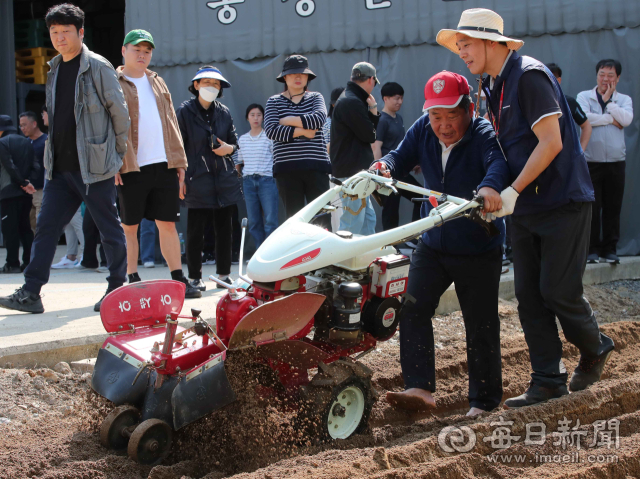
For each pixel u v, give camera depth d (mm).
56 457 3318
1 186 8383
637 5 8188
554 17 8367
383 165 4152
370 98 6531
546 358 4098
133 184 5922
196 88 6645
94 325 5086
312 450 3373
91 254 8562
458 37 3904
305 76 6617
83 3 14086
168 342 3385
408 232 3607
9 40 11133
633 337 5852
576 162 3893
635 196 8578
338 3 8844
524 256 4105
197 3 9219
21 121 8727
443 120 3904
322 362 3500
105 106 5371
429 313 4156
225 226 6812
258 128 8484
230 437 3330
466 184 4062
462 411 4582
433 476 2965
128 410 3432
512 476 3059
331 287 3604
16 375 4273
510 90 3803
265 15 9055
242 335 3178
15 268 8477
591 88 8391
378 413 4168
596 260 8156
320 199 3924
